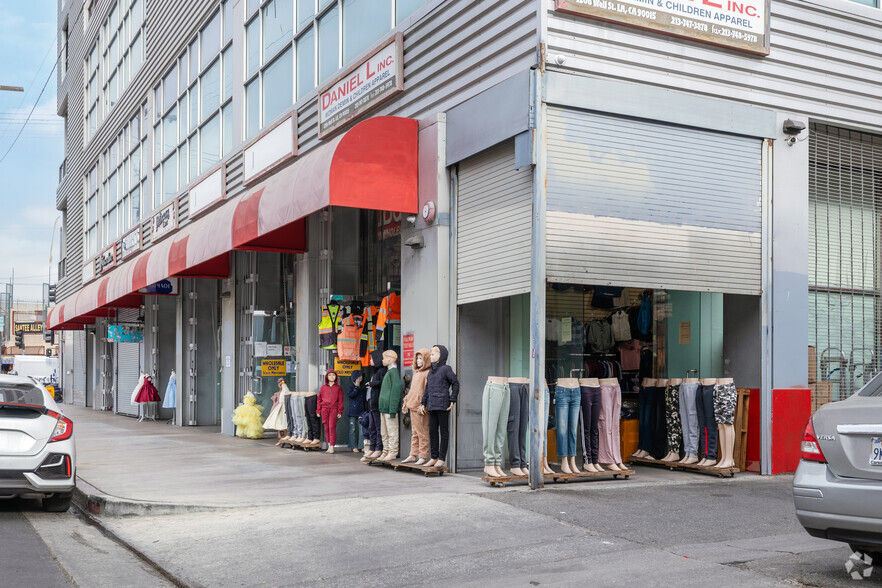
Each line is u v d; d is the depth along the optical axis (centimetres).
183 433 1858
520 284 941
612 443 990
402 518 770
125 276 2120
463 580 580
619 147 962
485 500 840
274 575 613
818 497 537
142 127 2523
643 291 1178
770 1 1059
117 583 621
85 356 3512
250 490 955
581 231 932
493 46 993
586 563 608
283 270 1712
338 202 1065
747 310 1059
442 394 1022
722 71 1028
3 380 921
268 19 1644
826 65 1108
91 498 916
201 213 1950
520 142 930
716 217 1020
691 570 579
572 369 1112
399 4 1211
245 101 1750
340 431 1437
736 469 1019
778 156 1066
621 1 953
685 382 1061
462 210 1063
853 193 1153
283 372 1703
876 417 523
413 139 1123
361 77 1265
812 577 554
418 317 1120
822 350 1109
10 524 834
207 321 2156
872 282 1161
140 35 2578
